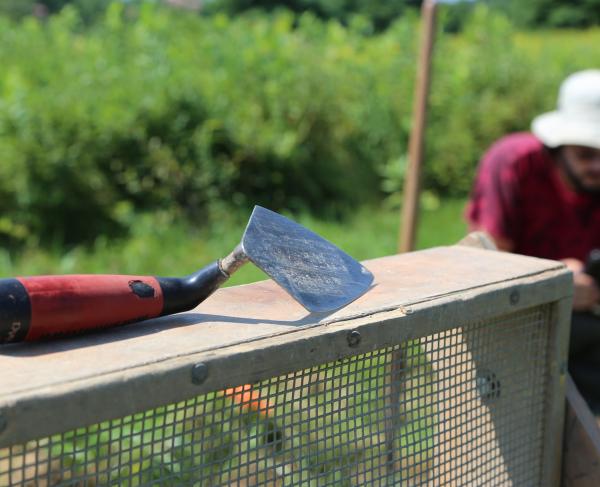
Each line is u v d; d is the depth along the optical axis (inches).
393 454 64.7
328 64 353.7
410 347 64.1
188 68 301.3
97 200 243.6
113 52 314.0
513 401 73.4
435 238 274.2
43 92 259.8
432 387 66.1
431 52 173.6
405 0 1215.6
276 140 282.5
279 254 57.6
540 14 1349.7
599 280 130.6
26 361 47.3
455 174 336.2
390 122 335.3
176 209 255.4
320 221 274.7
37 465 48.1
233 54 324.2
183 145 267.0
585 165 137.9
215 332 54.0
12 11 674.8
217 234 249.0
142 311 54.0
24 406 42.2
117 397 45.5
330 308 58.2
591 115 136.9
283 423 57.5
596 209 143.5
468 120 353.7
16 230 233.8
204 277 57.1
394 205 307.9
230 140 274.5
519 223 145.5
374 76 357.4
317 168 299.1
